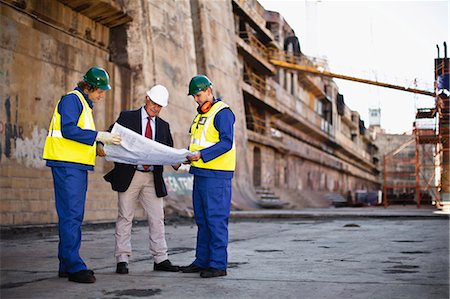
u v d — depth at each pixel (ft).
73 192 14.62
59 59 49.70
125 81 60.18
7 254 22.09
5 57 42.39
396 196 169.48
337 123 215.92
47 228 38.42
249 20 113.91
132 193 16.25
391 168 286.46
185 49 75.97
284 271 16.43
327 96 200.03
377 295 12.34
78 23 55.06
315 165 179.01
